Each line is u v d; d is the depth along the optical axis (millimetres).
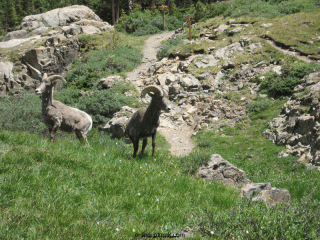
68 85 28438
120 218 4266
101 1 59688
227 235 4156
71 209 4152
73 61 35531
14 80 34844
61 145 7508
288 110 16438
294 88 18625
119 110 21469
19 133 7602
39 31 44000
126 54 32688
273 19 30391
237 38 27875
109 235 3654
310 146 13273
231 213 4566
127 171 6336
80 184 5055
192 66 25375
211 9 39938
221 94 21453
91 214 4172
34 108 18734
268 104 18531
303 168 12156
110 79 26078
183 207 5199
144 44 37812
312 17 28891
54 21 45781
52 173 5109
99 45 36531
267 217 4344
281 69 20688
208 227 4262
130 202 4770
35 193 4348
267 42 25891
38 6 76125
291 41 24953
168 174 7059
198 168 8195
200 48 27953
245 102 19797
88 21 43594
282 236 3998
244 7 35250
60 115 9469
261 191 6117
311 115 14461
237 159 14172
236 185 7977
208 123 18969
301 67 19766
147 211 4594
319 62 21781
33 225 3496
